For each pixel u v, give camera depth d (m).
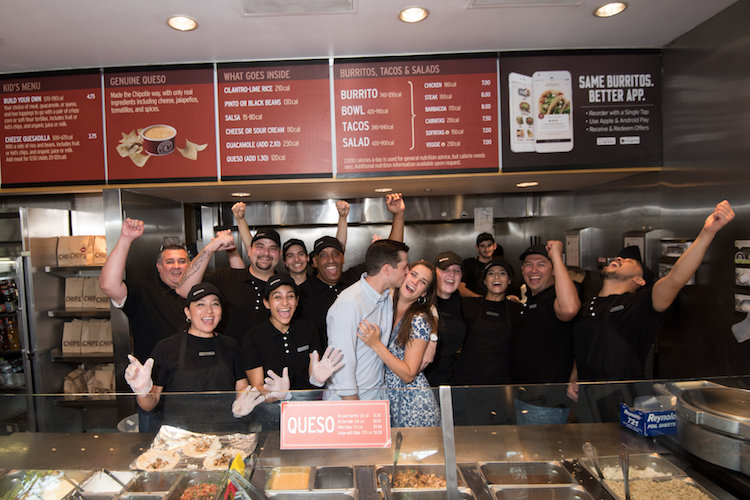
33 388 2.93
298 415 1.19
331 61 2.38
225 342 1.78
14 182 2.45
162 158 2.41
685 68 2.21
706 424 1.17
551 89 2.39
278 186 2.55
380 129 2.40
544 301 2.05
